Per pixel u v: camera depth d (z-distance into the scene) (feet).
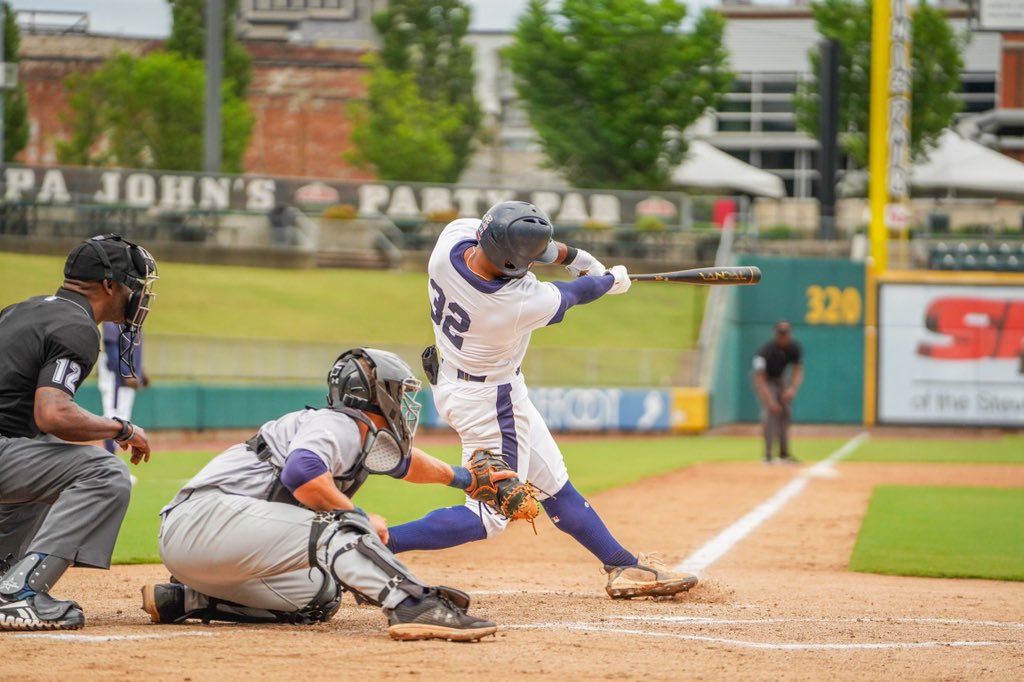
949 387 340.80
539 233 64.95
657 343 391.24
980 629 67.36
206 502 59.00
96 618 64.90
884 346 343.46
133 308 62.39
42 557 58.65
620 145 540.11
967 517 145.79
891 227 345.31
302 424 59.93
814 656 55.62
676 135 557.33
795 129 642.22
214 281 415.03
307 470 57.11
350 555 56.59
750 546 118.93
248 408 286.46
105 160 557.74
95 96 556.10
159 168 550.36
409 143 566.77
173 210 433.07
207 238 436.35
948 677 51.42
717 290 387.75
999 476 205.77
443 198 452.76
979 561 110.01
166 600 62.18
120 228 428.56
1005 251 363.35
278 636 57.47
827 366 349.20
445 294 68.28
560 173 573.33
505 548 114.93
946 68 521.24
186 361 286.05
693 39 540.52
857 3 552.41
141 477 171.12
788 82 643.45
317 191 451.12
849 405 347.56
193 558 59.16
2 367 59.06
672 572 75.82
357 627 62.49
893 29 342.44
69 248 423.64
